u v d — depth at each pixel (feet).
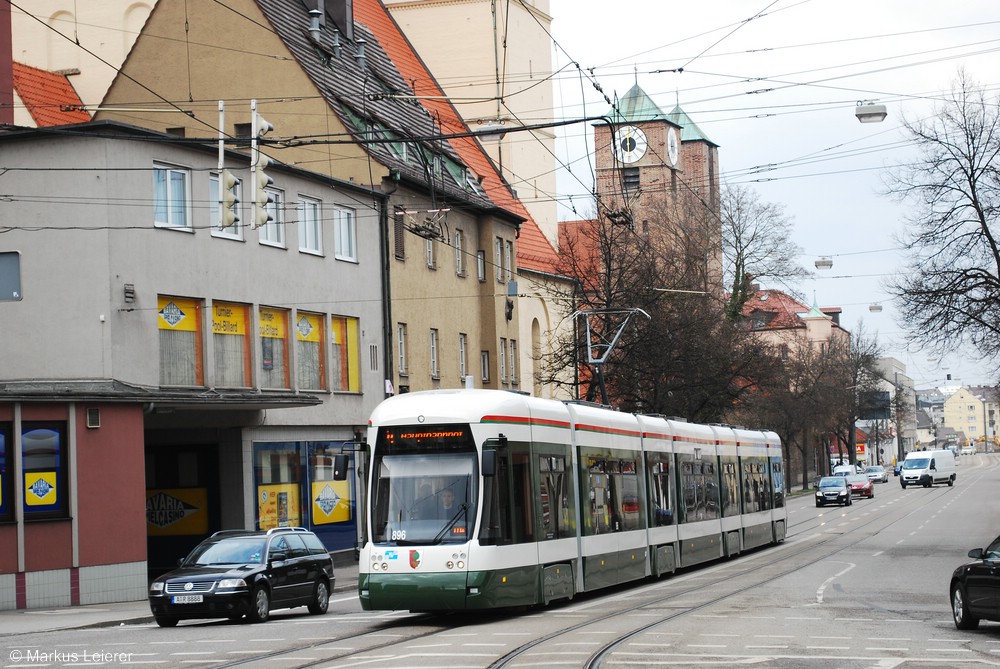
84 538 99.71
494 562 71.97
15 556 95.04
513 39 241.55
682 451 115.44
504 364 188.34
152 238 112.78
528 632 65.16
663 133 332.19
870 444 550.77
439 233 155.22
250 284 125.29
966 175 137.39
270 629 73.00
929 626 67.92
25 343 108.78
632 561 96.22
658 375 188.55
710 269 239.09
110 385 106.93
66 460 99.50
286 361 131.75
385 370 151.23
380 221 152.35
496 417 74.95
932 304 139.03
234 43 156.97
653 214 254.88
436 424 74.33
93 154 108.58
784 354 290.56
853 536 175.42
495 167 226.99
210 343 118.73
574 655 55.21
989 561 63.26
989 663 52.11
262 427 126.72
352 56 177.06
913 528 191.52
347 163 155.02
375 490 74.23
